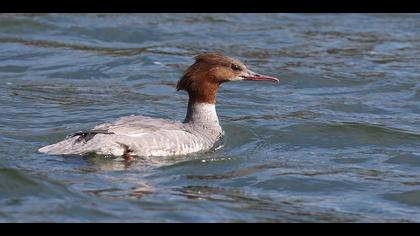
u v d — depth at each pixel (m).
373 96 20.34
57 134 16.25
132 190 13.34
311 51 23.72
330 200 13.73
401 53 23.73
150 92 20.11
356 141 16.81
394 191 14.16
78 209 12.48
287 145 16.48
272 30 25.64
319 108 19.25
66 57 22.61
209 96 16.02
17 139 15.84
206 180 14.13
